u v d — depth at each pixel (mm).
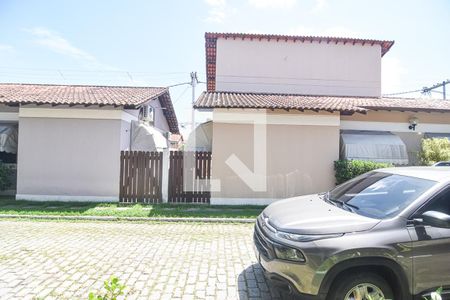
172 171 12094
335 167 11734
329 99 14359
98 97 12578
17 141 13000
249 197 11789
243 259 5914
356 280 3617
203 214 9945
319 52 17562
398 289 3641
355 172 11188
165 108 20656
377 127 13531
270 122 11852
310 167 11891
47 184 11828
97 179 11875
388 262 3584
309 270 3588
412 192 4129
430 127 13672
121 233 7754
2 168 11961
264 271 4098
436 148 12117
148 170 11961
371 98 16016
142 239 7215
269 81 17406
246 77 17391
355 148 12062
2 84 16312
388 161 12047
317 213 4305
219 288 4676
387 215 3926
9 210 9961
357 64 17609
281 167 11867
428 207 3840
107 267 5414
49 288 4570
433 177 4250
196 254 6176
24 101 11297
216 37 17344
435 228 3705
